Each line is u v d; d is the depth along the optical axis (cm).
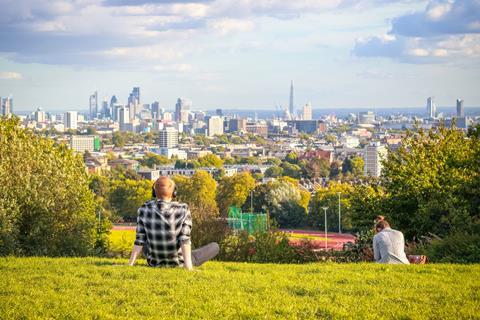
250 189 14250
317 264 1488
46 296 1009
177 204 1230
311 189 18712
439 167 2631
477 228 2077
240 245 2169
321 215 12219
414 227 2486
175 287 1078
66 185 2189
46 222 2025
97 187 14038
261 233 2208
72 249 2091
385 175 2761
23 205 2000
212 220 2248
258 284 1133
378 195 2681
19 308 936
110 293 1035
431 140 2825
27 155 2150
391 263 1442
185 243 1220
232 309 955
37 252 1961
